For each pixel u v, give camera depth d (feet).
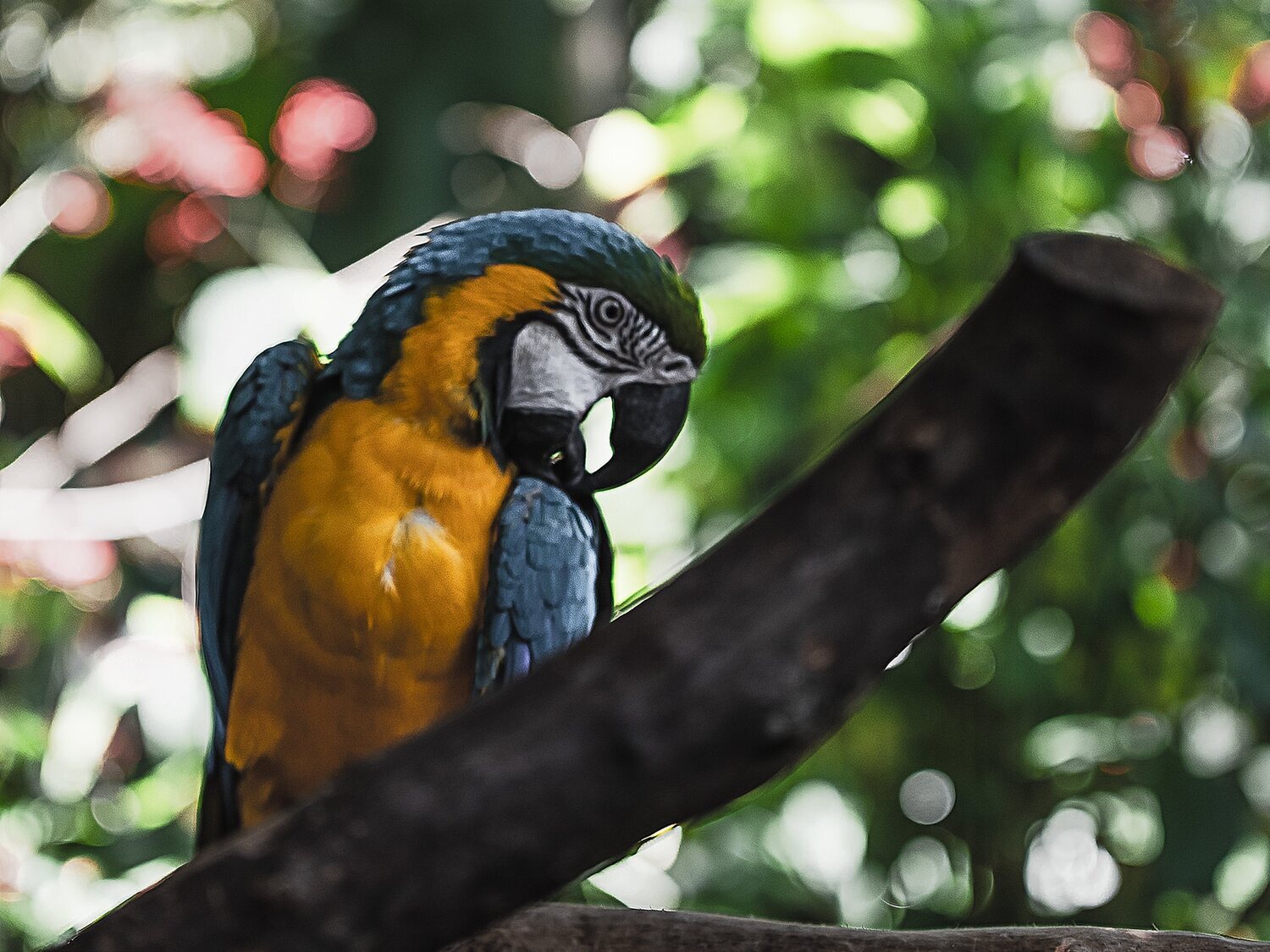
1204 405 13.73
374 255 16.70
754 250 13.47
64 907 14.93
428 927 3.16
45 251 19.12
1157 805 13.78
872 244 13.83
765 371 13.61
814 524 2.90
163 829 15.83
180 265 18.56
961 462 2.80
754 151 13.37
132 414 17.33
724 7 14.08
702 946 6.43
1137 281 2.68
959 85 13.48
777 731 2.93
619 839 3.08
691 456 13.71
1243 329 13.62
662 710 2.94
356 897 3.13
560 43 20.22
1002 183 13.50
